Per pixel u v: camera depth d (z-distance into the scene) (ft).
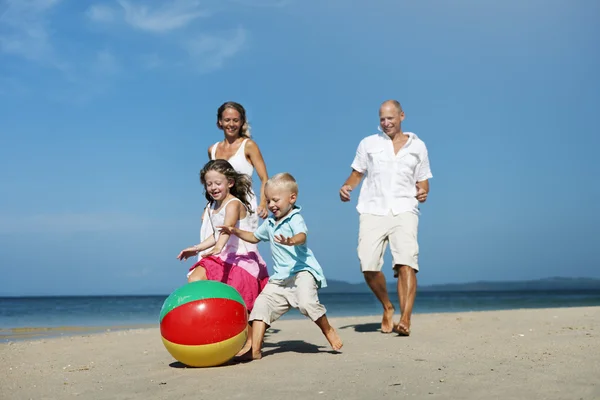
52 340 25.21
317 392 11.70
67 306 118.21
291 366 14.89
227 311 15.26
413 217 23.59
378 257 23.76
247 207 19.49
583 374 12.66
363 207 24.23
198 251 18.52
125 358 18.61
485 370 13.44
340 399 11.08
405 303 22.61
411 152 23.84
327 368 14.33
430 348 18.11
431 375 12.96
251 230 19.58
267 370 14.40
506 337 20.59
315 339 22.06
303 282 16.85
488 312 38.22
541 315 32.19
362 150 24.57
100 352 20.39
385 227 23.63
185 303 15.23
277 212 17.15
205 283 15.79
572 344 17.78
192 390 12.51
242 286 18.33
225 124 21.47
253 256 19.07
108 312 81.35
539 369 13.42
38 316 66.64
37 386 13.97
